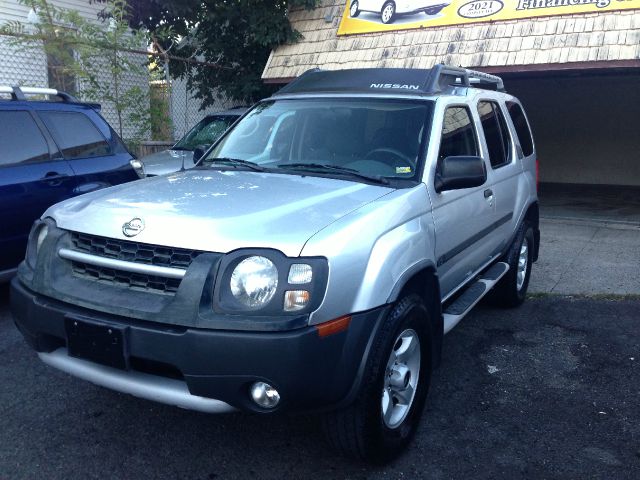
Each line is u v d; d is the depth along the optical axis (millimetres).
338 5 12531
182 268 2871
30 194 5582
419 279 3623
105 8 12242
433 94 4414
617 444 3627
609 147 16266
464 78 5172
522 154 6008
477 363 4762
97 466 3297
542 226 10422
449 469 3352
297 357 2707
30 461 3318
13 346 4859
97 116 6594
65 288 3129
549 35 9797
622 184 16281
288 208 3166
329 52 11859
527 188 5926
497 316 5875
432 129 4070
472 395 4223
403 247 3297
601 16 9586
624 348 5090
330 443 3238
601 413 3996
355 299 2959
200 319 2752
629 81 15672
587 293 6590
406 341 3391
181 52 13398
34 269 3328
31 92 6059
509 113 5910
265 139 4516
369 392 3053
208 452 3461
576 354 4957
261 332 2711
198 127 10078
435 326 3834
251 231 2891
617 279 7098
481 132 4957
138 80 12039
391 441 3312
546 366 4723
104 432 3631
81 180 6062
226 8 12727
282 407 2809
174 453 3441
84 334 2980
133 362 2982
